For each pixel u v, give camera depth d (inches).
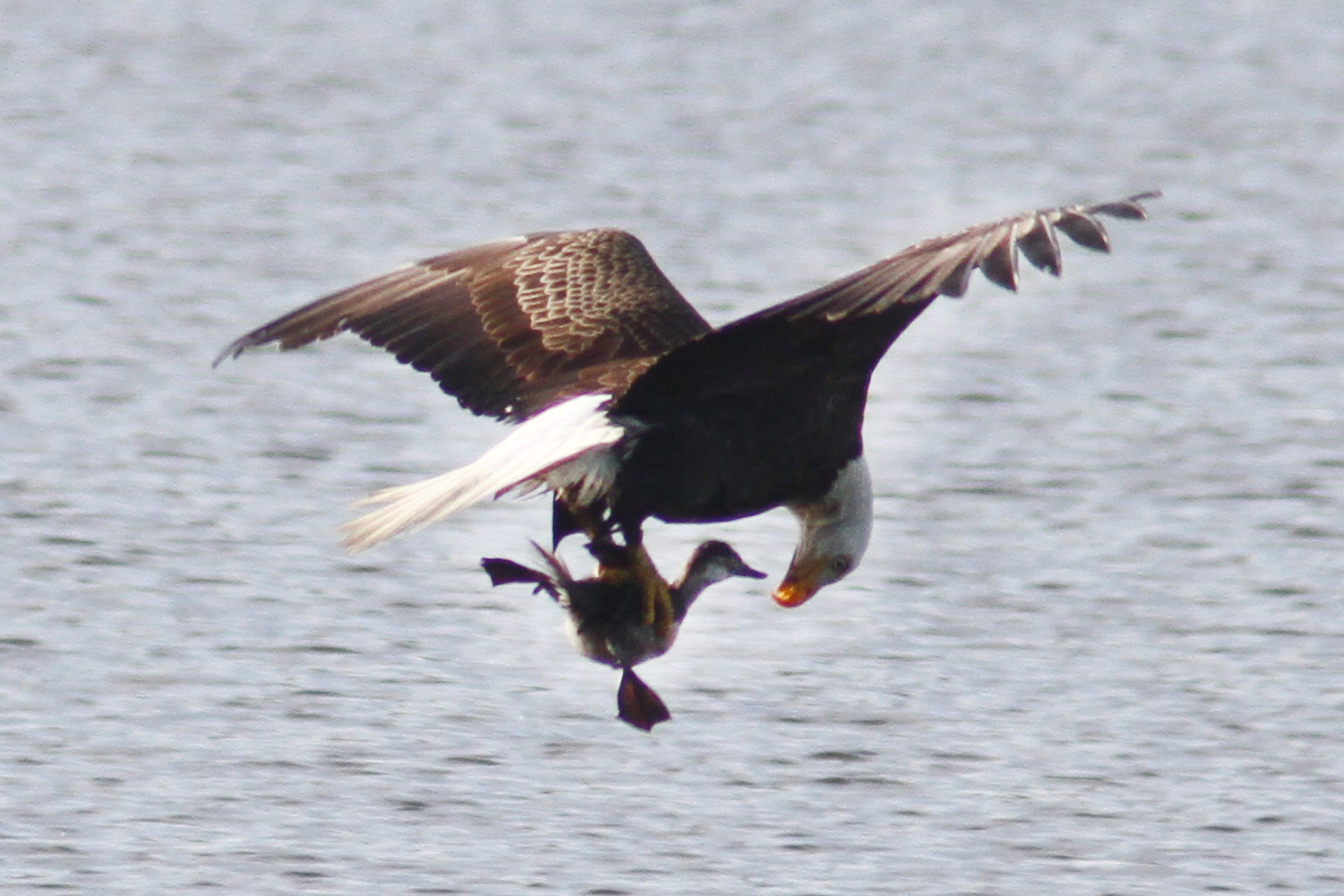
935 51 1768.0
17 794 451.8
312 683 513.3
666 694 510.6
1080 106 1549.0
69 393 773.9
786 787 461.7
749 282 991.6
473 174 1269.7
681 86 1600.6
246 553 606.2
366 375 812.6
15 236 1048.8
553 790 458.3
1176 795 464.1
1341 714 507.8
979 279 1018.1
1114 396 810.2
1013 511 666.2
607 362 278.2
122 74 1561.3
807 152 1365.7
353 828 439.5
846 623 560.4
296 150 1325.0
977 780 469.1
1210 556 625.9
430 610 562.6
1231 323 932.6
